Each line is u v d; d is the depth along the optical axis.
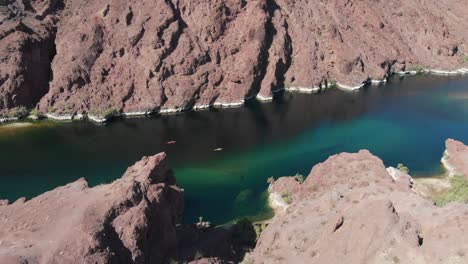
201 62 85.38
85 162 62.75
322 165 51.41
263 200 53.31
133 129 74.44
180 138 70.75
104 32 84.00
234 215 50.31
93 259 31.53
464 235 28.12
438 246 28.00
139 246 34.47
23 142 68.88
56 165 61.94
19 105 77.50
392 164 61.25
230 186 56.69
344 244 31.34
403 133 71.25
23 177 58.69
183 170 60.75
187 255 37.53
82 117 77.88
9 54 77.44
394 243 28.91
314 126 74.75
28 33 80.69
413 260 27.67
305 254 33.34
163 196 39.00
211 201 53.38
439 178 56.69
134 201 36.38
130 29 84.06
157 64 82.19
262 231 43.16
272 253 35.72
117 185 38.38
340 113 80.31
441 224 30.16
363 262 29.02
